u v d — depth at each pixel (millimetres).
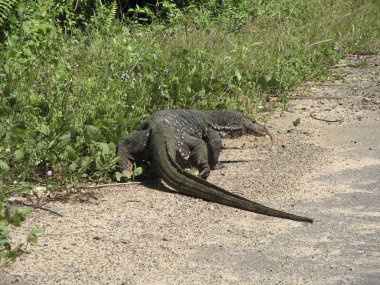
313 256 9242
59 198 10906
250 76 17297
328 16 25406
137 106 14000
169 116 12359
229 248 9430
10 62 14164
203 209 10766
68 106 13023
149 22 23312
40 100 12836
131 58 16078
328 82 20078
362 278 8633
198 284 8398
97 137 11883
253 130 13398
